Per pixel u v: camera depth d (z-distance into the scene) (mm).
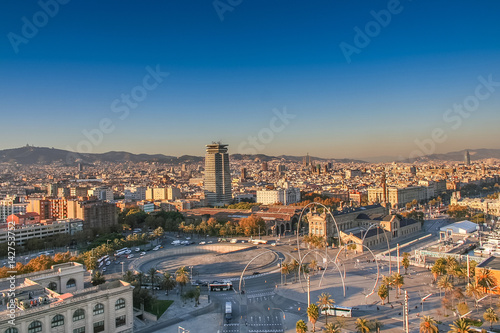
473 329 186125
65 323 182750
